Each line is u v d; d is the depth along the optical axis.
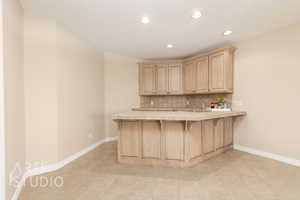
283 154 2.65
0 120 1.41
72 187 1.92
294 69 2.50
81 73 3.09
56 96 2.40
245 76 3.19
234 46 3.39
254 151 3.08
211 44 3.48
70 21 2.44
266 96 2.86
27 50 2.19
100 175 2.23
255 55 3.02
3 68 1.46
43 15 2.28
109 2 1.94
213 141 2.97
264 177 2.14
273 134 2.77
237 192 1.80
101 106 3.90
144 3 1.96
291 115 2.54
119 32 2.84
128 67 4.49
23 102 2.11
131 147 2.67
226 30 2.75
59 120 2.46
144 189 1.87
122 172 2.33
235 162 2.67
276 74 2.71
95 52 3.64
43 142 2.30
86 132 3.25
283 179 2.08
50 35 2.34
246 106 3.19
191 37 3.08
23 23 2.15
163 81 4.47
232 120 3.46
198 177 2.16
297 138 2.48
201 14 2.22
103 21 2.44
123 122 2.70
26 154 2.19
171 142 2.53
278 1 1.92
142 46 3.63
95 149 3.45
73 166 2.54
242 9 2.09
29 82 2.21
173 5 2.00
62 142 2.54
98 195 1.76
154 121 2.58
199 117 2.27
